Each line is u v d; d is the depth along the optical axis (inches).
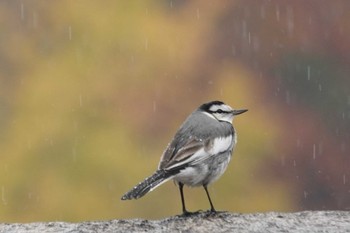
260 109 1437.0
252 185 1229.1
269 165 1275.8
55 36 1396.4
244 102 1434.5
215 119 427.5
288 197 1267.2
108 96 1312.7
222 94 1434.5
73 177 1167.6
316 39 1528.1
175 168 399.2
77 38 1380.4
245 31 1537.9
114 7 1400.1
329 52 1514.5
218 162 414.0
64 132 1229.7
